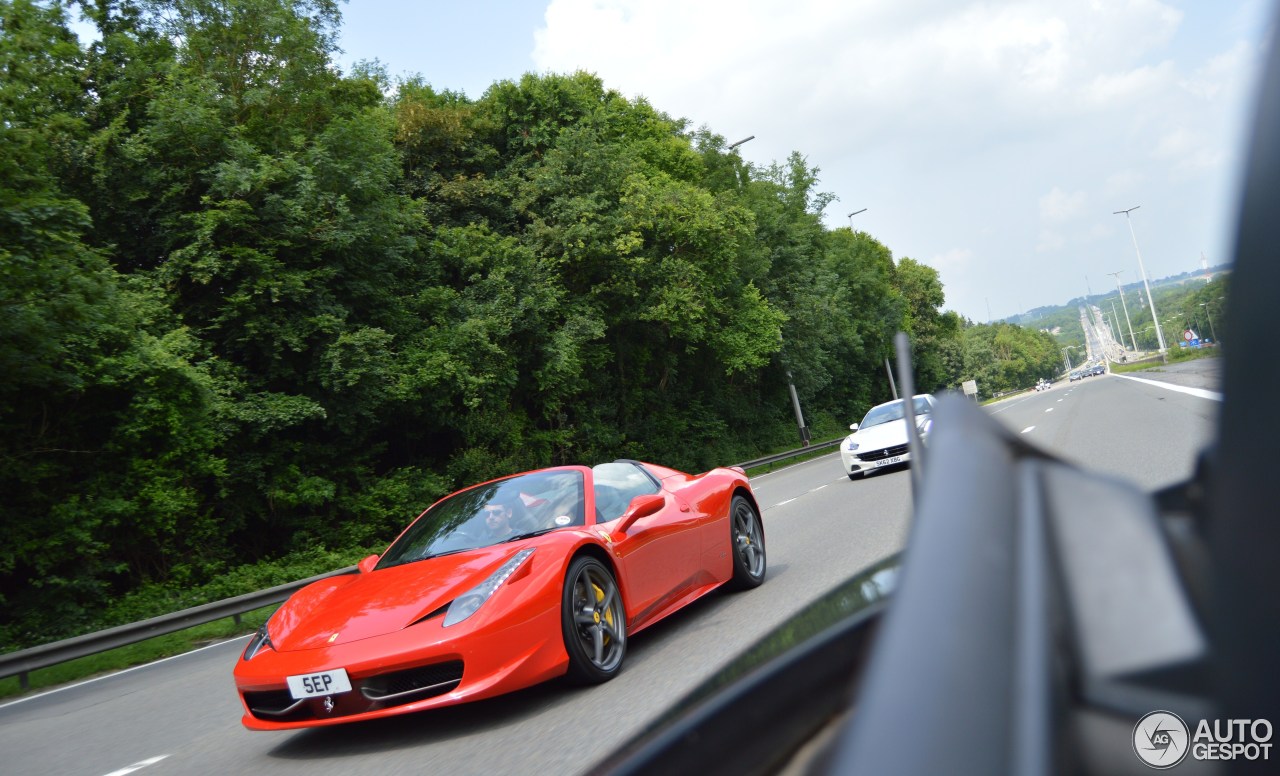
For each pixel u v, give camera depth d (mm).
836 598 1355
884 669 598
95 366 16969
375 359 21672
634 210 30953
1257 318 482
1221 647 506
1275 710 486
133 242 20781
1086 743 530
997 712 541
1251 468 485
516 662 4711
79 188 20250
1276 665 483
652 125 44156
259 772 4691
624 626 5504
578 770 3697
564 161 30953
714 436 40000
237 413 19234
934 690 566
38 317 14906
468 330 24766
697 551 6668
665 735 1058
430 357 23781
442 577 5000
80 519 16344
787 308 47906
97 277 16125
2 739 7203
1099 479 662
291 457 21531
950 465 764
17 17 16422
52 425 17125
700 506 6871
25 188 15734
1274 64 497
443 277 28000
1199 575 537
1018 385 142500
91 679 10523
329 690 4586
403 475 23859
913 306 86500
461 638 4551
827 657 1041
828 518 11961
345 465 22812
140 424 17391
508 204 31688
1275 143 488
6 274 14539
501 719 4797
